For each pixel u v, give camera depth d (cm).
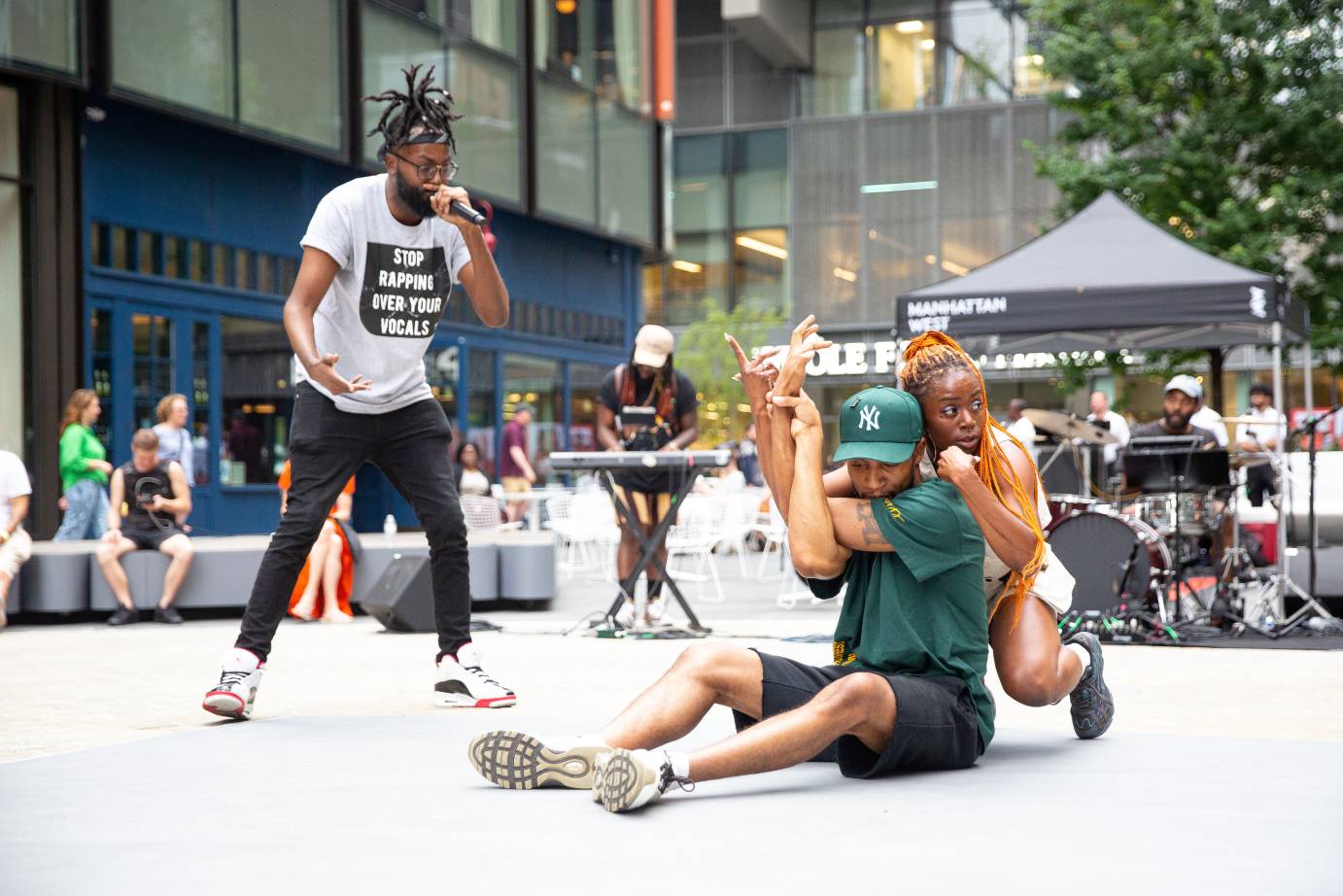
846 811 280
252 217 1465
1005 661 347
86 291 1261
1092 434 954
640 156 2091
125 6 1250
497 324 478
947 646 316
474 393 1792
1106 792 300
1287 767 333
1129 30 1741
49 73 1186
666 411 790
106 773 337
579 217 1928
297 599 940
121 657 684
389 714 450
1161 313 824
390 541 1052
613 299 2141
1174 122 1738
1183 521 783
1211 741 377
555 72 1869
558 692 509
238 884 228
